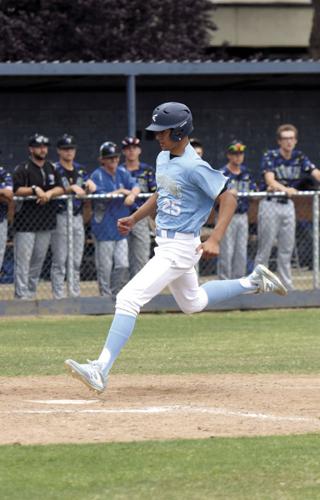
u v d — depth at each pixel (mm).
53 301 42312
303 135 60312
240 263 43938
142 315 43188
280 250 44281
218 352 33281
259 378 27875
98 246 42562
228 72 51531
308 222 46031
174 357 32219
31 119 57656
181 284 24406
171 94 59125
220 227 23562
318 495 16375
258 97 59906
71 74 50469
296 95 60094
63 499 16141
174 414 22234
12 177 41594
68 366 23109
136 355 32750
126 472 17625
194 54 75000
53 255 42406
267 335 37312
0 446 19266
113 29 72000
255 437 20094
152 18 73500
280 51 86000
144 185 43719
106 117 58469
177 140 23344
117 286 42938
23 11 72562
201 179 23312
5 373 28953
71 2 71312
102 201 42312
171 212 23688
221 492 16531
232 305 44156
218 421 21562
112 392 25391
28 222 41656
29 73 50000
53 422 21359
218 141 59750
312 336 36969
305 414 22391
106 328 39031
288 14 85062
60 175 42156
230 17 84000
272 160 44344
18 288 42156
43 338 36500
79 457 18500
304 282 45812
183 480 17172
